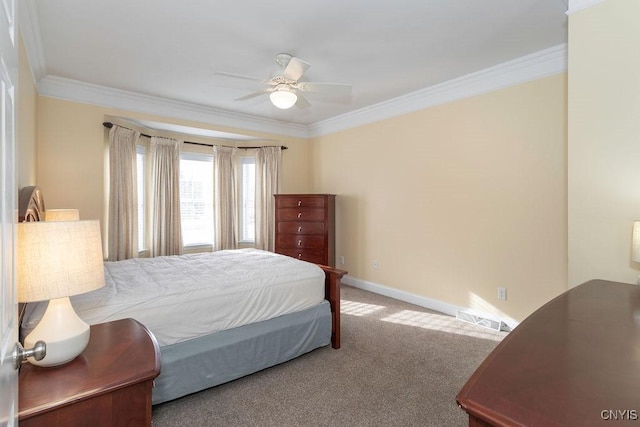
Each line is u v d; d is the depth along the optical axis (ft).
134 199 13.33
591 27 6.09
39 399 3.29
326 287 9.53
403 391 7.18
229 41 8.60
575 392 2.43
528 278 9.91
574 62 6.29
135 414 3.75
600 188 6.04
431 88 12.00
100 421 3.54
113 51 9.14
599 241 6.07
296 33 8.21
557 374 2.68
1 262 2.35
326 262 15.12
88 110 11.78
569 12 6.34
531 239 9.82
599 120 6.03
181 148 15.66
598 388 2.48
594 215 6.11
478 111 10.95
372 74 10.82
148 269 8.71
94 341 4.60
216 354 7.06
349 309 12.43
